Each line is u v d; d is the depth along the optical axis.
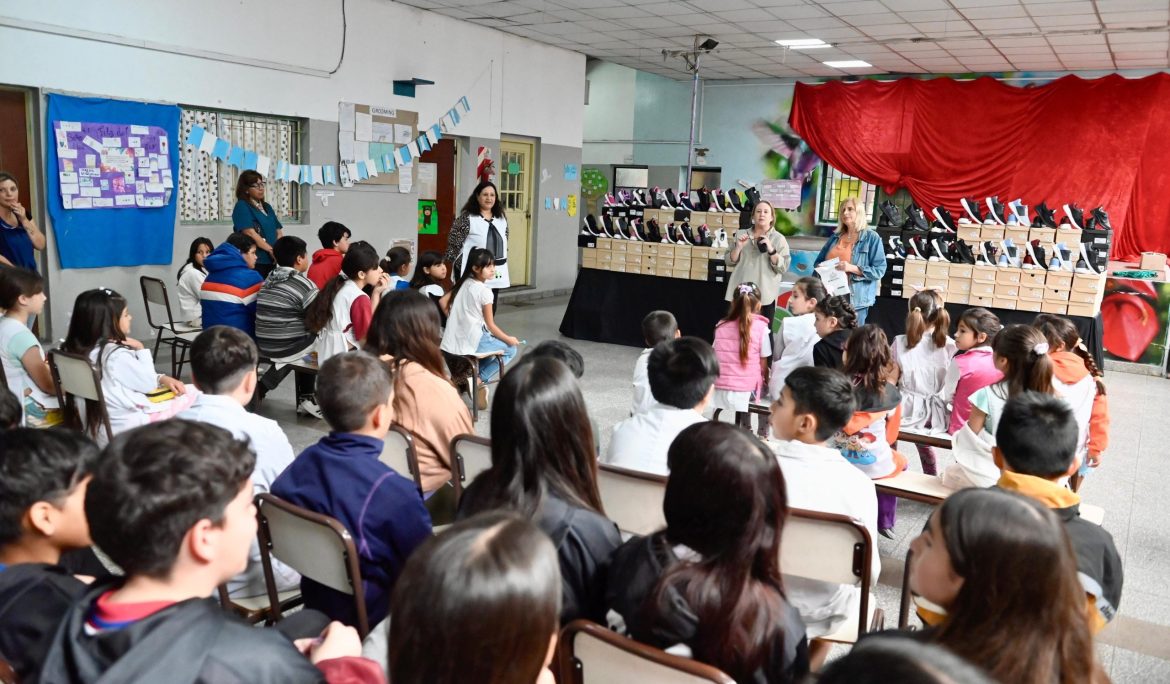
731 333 4.22
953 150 10.50
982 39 8.41
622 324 7.54
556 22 8.44
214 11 6.26
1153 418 5.66
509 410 1.55
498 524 0.86
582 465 1.58
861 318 5.80
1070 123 9.73
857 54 9.63
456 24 8.43
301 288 4.61
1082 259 5.87
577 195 10.69
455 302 4.83
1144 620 2.77
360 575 1.73
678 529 1.33
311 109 7.14
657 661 1.19
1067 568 1.06
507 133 9.43
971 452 2.67
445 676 0.80
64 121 5.45
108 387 3.15
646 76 13.21
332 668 1.08
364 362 1.85
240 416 2.23
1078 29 7.72
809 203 11.94
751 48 9.66
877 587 2.96
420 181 8.52
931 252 6.27
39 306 3.35
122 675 0.88
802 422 2.10
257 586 2.08
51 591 1.24
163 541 0.97
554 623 0.84
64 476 1.31
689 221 7.37
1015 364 2.75
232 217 6.43
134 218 5.98
